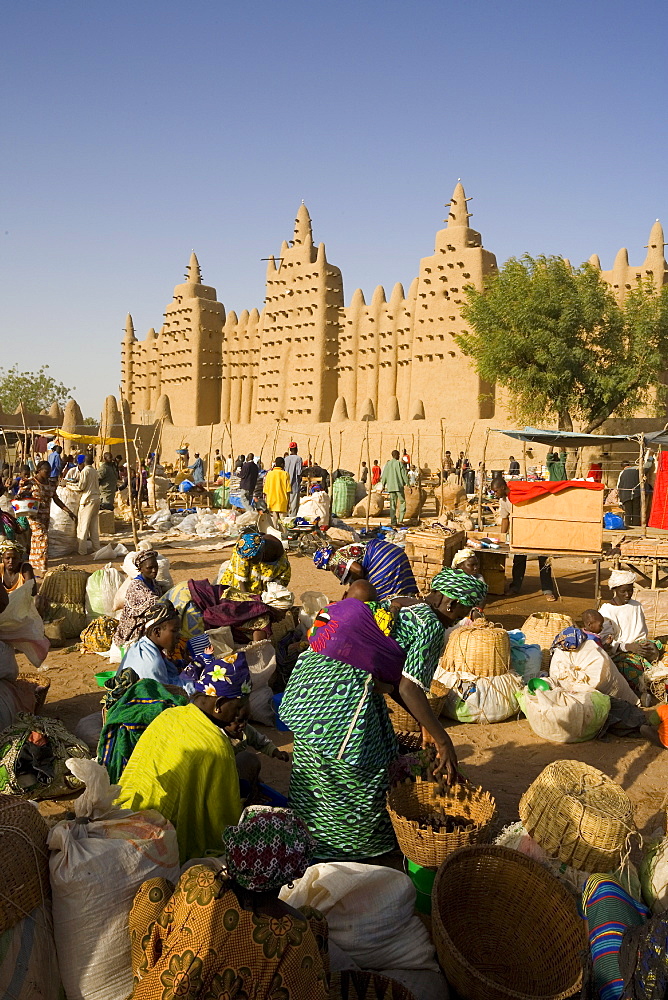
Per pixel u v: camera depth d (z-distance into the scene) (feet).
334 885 10.69
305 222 170.40
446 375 135.64
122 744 13.89
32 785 15.37
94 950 9.57
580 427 94.68
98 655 26.30
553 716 19.42
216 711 13.23
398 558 21.84
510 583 41.01
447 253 135.85
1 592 18.44
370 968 10.52
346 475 81.05
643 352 87.15
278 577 23.95
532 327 89.30
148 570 22.81
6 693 17.76
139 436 160.76
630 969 8.00
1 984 8.69
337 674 12.59
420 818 13.37
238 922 7.68
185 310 191.62
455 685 21.25
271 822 7.79
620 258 129.80
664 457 50.31
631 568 39.37
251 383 186.70
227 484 78.07
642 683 22.82
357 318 160.97
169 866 10.39
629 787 17.30
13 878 9.11
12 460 101.50
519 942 10.87
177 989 7.51
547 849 12.33
